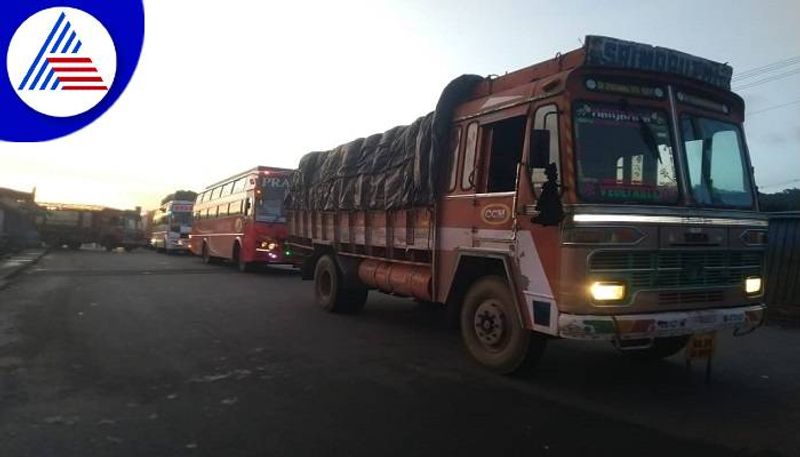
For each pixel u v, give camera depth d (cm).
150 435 487
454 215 751
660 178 596
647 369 719
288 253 1398
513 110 659
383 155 948
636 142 594
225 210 2353
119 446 462
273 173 2042
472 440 484
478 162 714
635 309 563
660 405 579
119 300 1278
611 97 593
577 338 553
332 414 545
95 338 866
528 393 613
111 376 662
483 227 695
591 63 585
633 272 562
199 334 909
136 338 870
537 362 653
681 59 624
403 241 880
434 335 926
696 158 621
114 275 1914
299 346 834
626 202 575
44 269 2148
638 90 604
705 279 603
